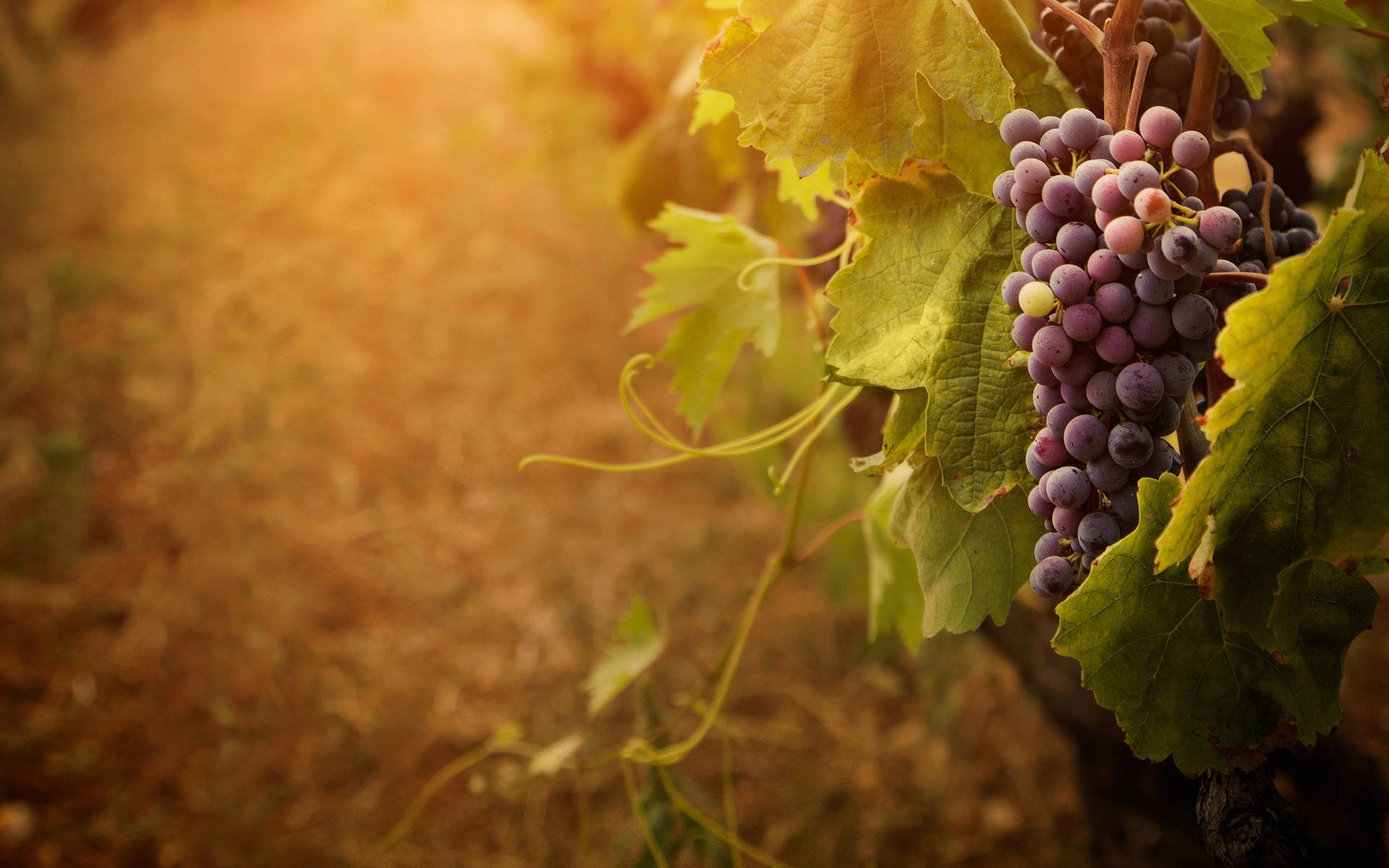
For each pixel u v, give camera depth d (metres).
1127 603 0.78
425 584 4.36
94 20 8.33
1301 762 2.06
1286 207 0.90
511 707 3.90
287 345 5.36
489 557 4.53
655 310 1.47
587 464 1.51
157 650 3.87
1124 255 0.71
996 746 3.63
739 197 2.23
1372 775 2.14
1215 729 0.81
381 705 3.86
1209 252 0.69
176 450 4.70
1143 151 0.74
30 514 4.27
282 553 4.35
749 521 4.68
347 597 4.26
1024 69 0.93
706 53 0.85
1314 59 2.24
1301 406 0.71
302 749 3.67
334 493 4.67
